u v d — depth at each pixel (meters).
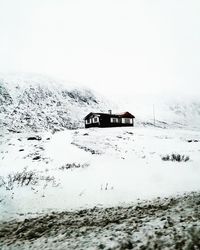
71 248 5.66
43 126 71.69
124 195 11.20
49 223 7.89
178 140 42.59
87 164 20.27
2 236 7.01
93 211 9.08
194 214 7.35
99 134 43.91
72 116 88.94
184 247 4.91
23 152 29.70
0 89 87.44
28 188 11.65
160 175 15.20
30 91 95.69
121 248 5.26
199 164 19.66
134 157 25.09
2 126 62.25
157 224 6.68
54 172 16.27
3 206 9.41
